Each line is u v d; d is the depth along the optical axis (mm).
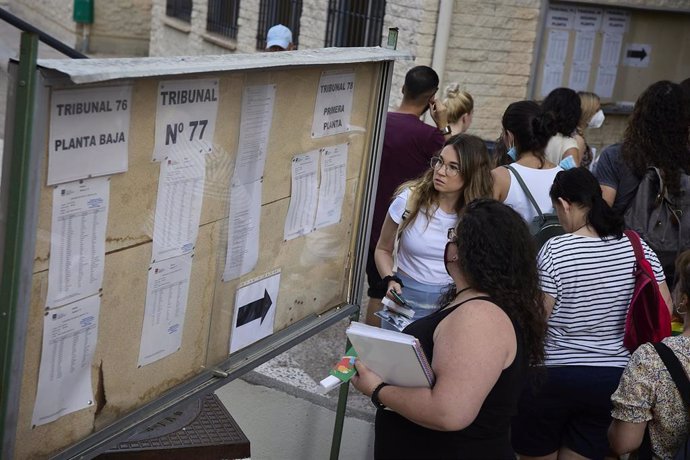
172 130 2385
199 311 2727
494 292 2570
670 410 3082
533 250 2639
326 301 3535
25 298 2031
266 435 4250
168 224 2467
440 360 2502
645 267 3523
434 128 4934
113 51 16297
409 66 8727
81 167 2104
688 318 3131
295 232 3168
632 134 4488
